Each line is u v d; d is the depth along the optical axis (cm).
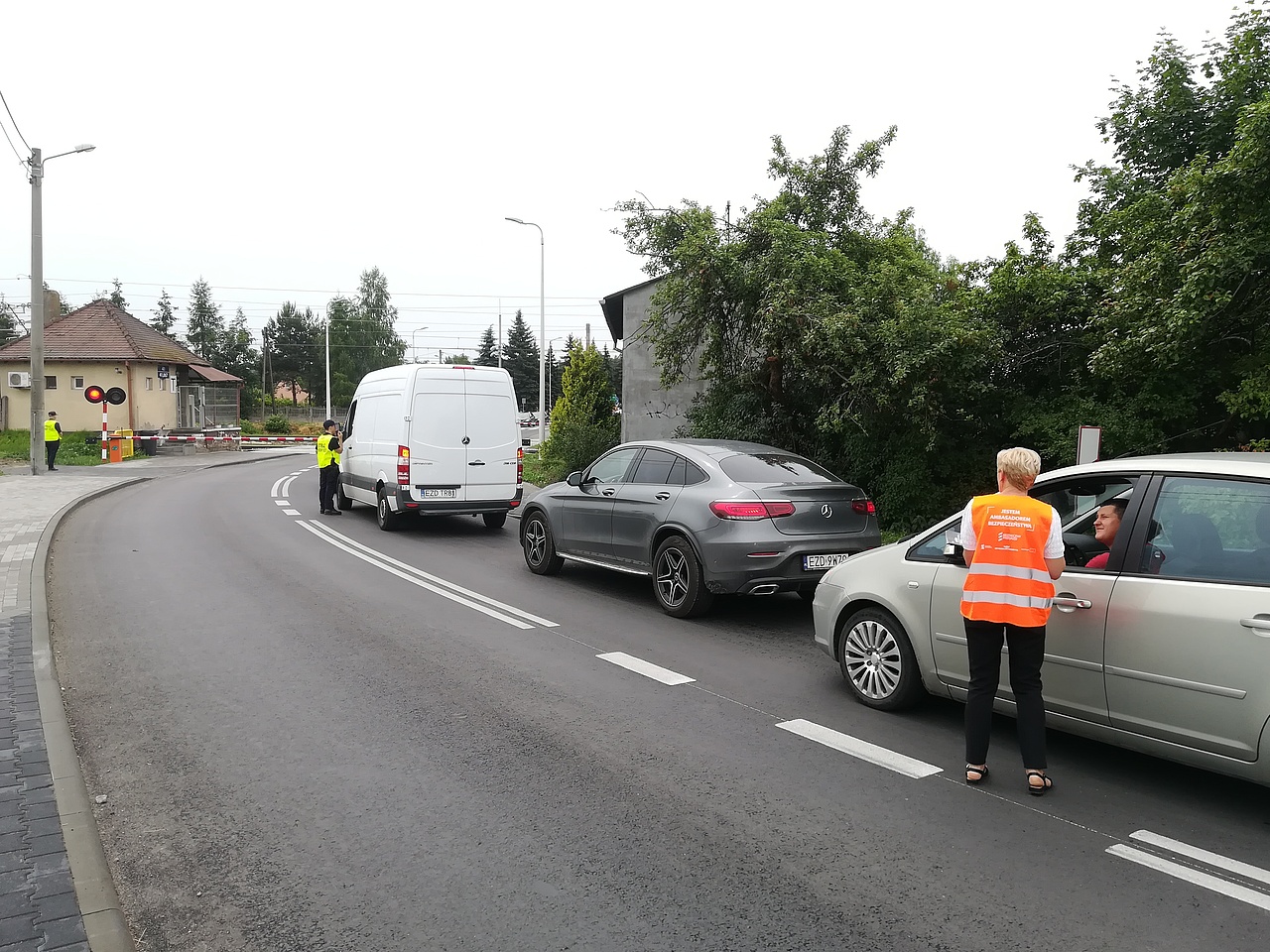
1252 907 323
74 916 308
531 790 427
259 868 355
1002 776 444
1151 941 302
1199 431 995
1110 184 1109
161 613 796
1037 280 1079
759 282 1306
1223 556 393
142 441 3309
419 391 1332
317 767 455
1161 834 381
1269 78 984
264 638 712
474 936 307
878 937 305
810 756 471
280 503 1784
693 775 445
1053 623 444
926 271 1354
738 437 1472
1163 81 1058
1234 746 378
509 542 1296
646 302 2144
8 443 3247
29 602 812
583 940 304
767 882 342
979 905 325
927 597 512
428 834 383
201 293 9581
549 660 654
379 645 695
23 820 380
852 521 780
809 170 1445
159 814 402
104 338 3856
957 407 1169
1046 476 482
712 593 774
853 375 1145
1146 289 921
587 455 2150
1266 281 866
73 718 527
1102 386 1091
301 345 9556
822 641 588
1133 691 412
